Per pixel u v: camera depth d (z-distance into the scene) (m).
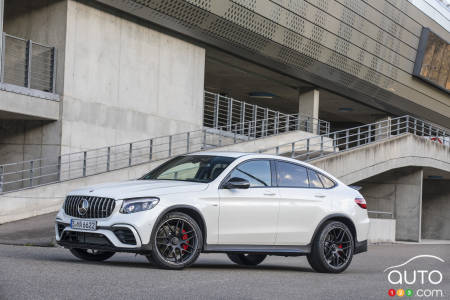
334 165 26.33
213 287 7.42
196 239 9.04
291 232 10.02
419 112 48.88
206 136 29.16
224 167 9.70
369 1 37.72
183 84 27.77
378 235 24.78
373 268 11.80
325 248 10.35
